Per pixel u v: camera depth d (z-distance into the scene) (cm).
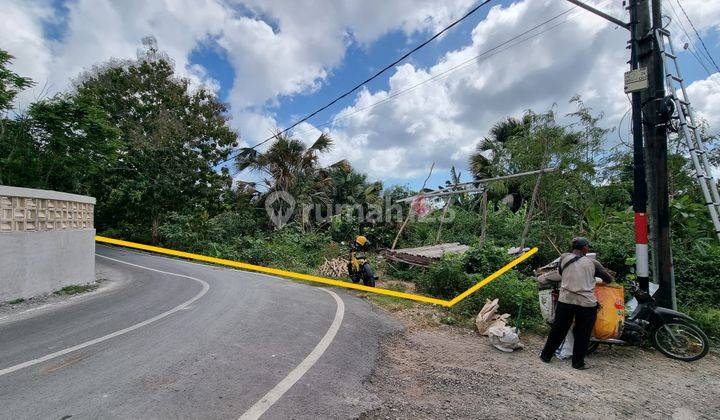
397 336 555
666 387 415
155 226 1977
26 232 737
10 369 385
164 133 2092
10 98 1058
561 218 1139
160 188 1958
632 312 540
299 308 659
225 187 2295
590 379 429
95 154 1277
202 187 2133
